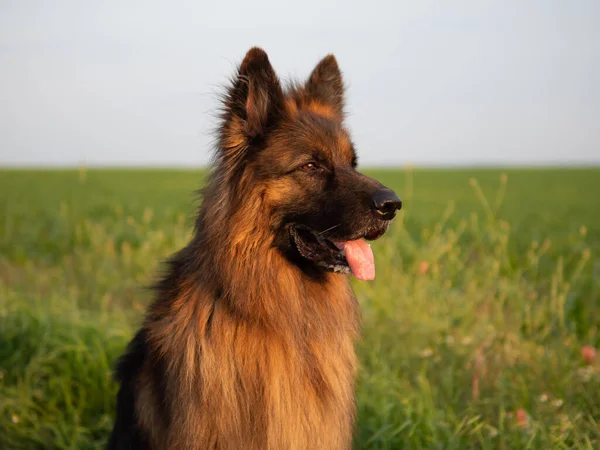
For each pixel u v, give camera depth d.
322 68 4.59
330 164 3.84
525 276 8.94
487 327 6.70
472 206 27.31
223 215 3.58
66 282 9.69
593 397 5.16
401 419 4.85
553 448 4.34
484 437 4.70
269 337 3.53
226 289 3.50
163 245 11.34
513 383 5.43
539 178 56.03
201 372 3.42
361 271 3.74
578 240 13.12
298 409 3.52
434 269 8.19
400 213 11.01
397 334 6.64
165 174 61.53
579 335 6.84
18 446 5.02
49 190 36.00
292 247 3.67
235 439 3.41
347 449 3.79
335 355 3.75
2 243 13.26
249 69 3.76
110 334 6.37
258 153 3.73
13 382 5.77
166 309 3.71
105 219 17.64
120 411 4.04
